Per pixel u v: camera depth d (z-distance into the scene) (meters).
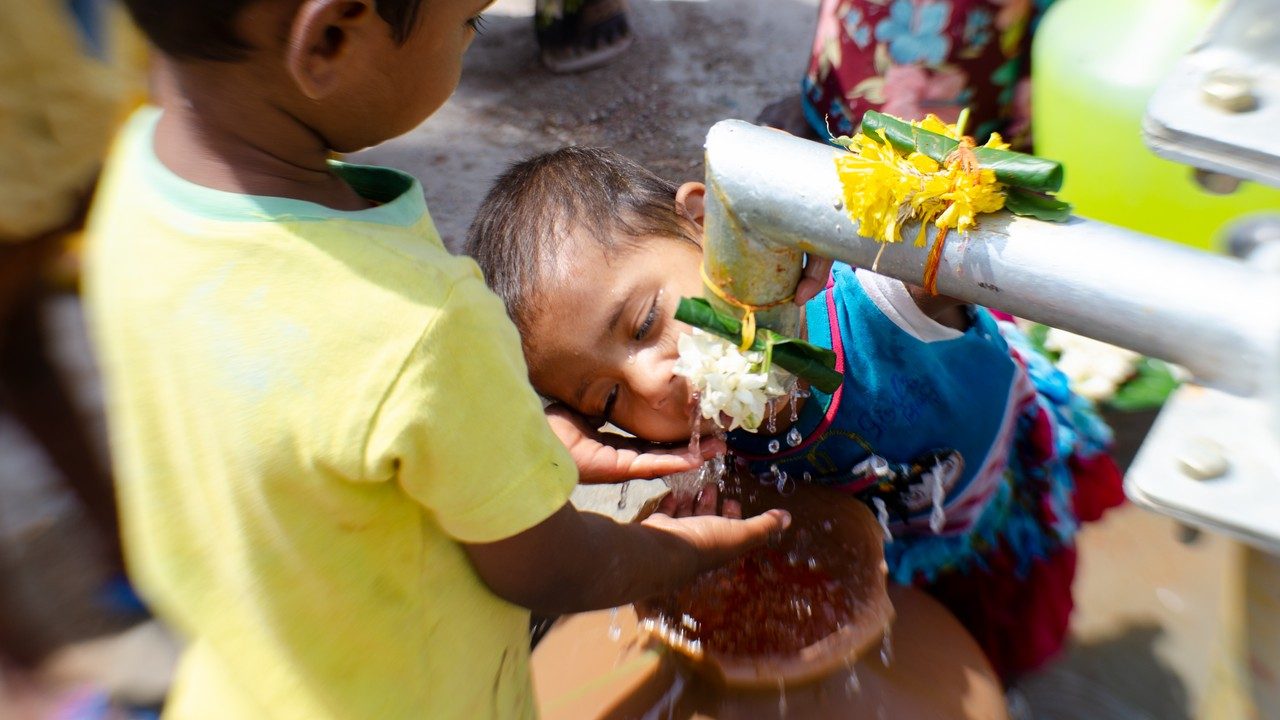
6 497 2.22
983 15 2.23
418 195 1.11
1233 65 0.72
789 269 1.12
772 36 4.01
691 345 1.36
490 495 1.04
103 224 1.12
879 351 1.56
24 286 1.96
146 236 1.03
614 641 1.61
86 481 2.09
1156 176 2.00
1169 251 0.80
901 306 1.52
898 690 1.51
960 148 0.92
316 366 0.97
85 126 1.93
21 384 2.01
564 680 1.61
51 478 2.21
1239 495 0.66
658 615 1.54
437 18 0.98
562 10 3.73
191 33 0.91
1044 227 0.86
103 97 1.95
